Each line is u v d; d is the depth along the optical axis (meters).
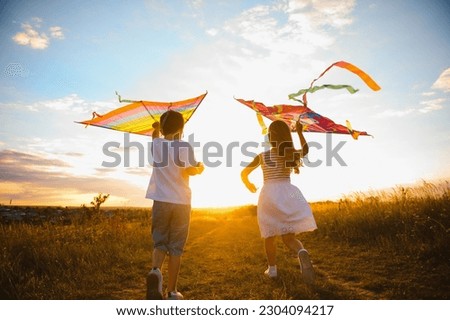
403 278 4.47
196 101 4.61
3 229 6.78
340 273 4.88
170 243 3.92
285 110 4.91
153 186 3.97
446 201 7.24
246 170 4.79
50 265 5.23
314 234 8.10
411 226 6.68
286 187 4.60
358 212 8.18
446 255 5.14
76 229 7.86
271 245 4.72
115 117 4.56
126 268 5.50
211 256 6.53
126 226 8.79
